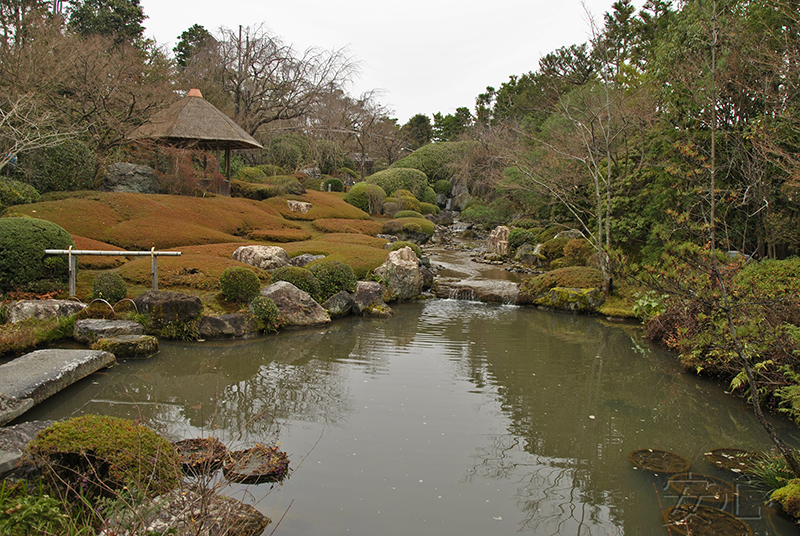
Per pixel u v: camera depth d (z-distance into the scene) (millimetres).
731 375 7508
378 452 5129
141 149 20828
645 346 9602
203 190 22391
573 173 15023
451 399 6680
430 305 13539
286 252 14258
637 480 4758
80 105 17703
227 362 7984
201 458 4371
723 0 9656
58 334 8031
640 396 7000
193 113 22594
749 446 5527
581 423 6043
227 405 6238
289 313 10430
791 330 6188
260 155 33031
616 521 4109
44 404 6027
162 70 25031
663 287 5793
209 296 10344
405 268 13891
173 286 10992
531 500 4391
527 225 24266
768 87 9117
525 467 4957
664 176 11758
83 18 29828
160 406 6117
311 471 4691
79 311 8586
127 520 3227
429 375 7656
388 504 4223
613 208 13695
